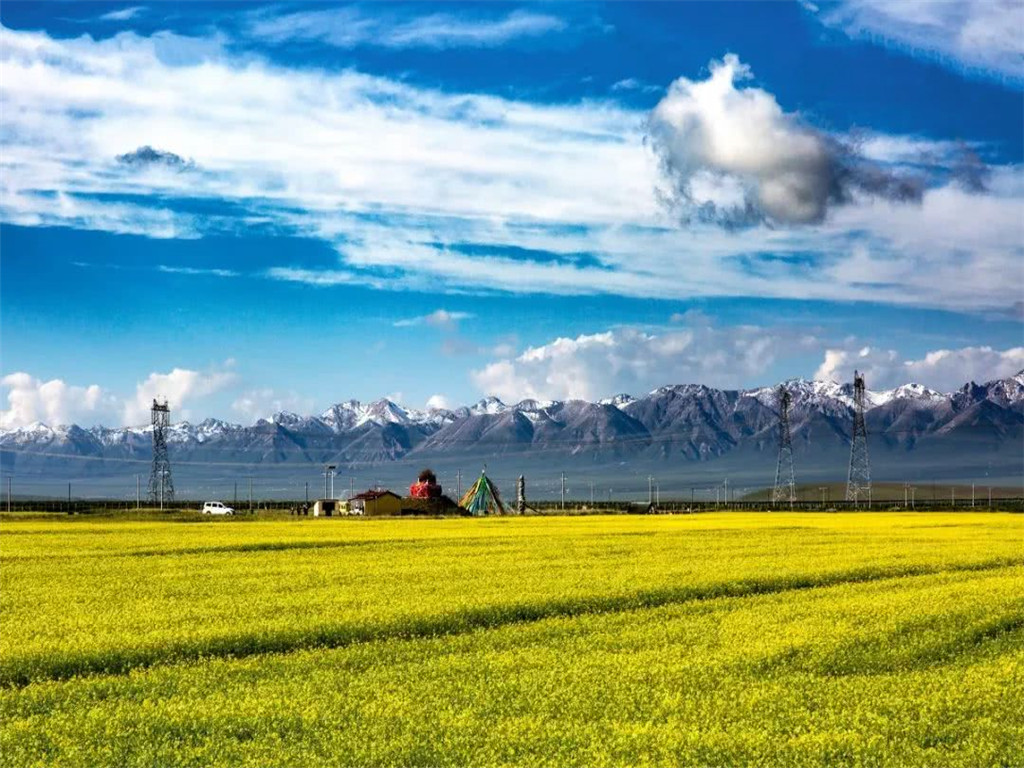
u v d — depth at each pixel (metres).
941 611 32.78
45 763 18.42
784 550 59.03
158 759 18.42
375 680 23.70
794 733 19.75
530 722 20.00
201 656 26.72
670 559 52.75
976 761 18.28
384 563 51.03
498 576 43.41
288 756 18.31
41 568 49.12
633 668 24.58
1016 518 116.44
